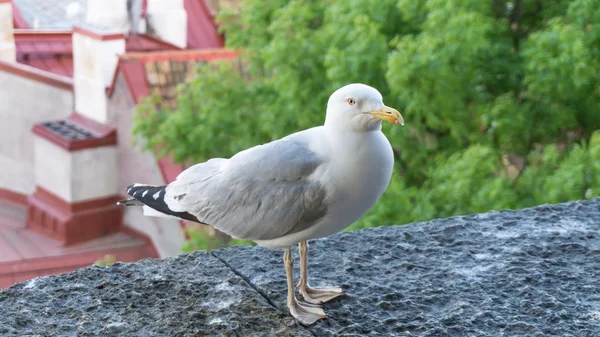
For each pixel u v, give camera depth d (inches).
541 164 389.7
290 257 109.3
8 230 647.8
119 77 615.5
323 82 426.0
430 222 136.9
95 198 627.2
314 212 103.3
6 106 684.7
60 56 737.0
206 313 108.4
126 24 716.0
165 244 598.5
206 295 113.1
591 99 387.9
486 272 120.4
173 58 625.0
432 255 126.0
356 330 105.3
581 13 381.4
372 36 389.7
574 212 140.6
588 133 406.3
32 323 105.5
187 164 603.8
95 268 119.6
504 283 117.0
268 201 103.6
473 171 353.7
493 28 403.9
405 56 358.9
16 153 687.1
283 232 104.8
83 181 623.2
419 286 116.3
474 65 383.6
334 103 102.0
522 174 392.5
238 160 106.0
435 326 105.7
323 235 107.8
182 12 738.8
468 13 386.0
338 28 421.7
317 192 102.3
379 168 102.4
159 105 598.9
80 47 643.5
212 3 807.7
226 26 518.3
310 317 107.5
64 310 108.8
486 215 139.4
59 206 633.0
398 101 406.0
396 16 428.8
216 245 447.8
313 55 423.5
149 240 613.3
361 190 102.7
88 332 103.6
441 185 363.3
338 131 101.9
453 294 114.2
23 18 751.1
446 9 377.4
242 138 467.8
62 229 621.9
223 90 477.1
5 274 586.2
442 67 360.5
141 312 108.8
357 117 100.5
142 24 730.8
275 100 475.5
